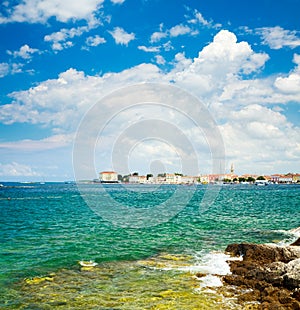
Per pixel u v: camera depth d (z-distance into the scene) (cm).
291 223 3391
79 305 1235
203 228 3061
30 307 1221
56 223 3481
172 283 1459
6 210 5097
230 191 12144
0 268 1694
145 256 1950
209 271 1636
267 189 14350
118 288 1402
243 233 2756
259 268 1466
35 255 1964
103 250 2102
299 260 1449
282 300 1201
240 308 1188
